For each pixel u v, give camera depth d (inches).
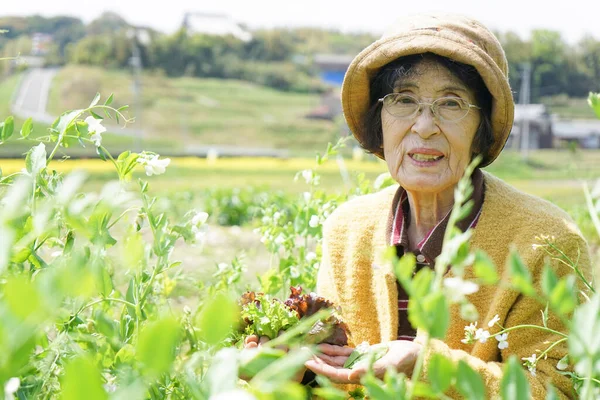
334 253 87.7
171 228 64.6
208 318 26.1
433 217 81.7
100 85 2669.8
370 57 80.1
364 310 84.6
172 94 2723.9
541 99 2365.9
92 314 74.8
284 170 1422.2
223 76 3061.0
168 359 25.0
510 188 83.0
